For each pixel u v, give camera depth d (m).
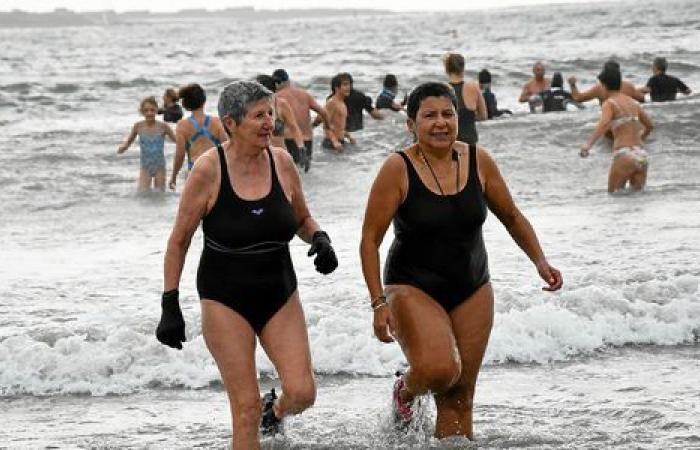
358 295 12.59
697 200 20.09
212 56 99.44
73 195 23.84
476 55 70.81
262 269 7.38
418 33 138.50
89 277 15.09
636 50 67.56
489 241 16.53
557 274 7.86
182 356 10.75
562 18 154.25
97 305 13.14
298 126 24.94
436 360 7.43
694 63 51.78
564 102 33.09
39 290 14.14
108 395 10.19
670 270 13.70
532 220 18.62
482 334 7.80
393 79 30.84
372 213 7.67
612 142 26.66
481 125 28.75
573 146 26.77
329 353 10.84
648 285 12.41
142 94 49.62
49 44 154.25
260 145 7.30
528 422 8.85
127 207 22.47
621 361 10.85
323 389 10.12
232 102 7.27
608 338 11.45
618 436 8.42
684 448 8.10
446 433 8.10
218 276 7.36
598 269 14.01
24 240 18.91
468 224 7.62
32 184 24.91
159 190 24.17
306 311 11.72
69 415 9.52
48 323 12.04
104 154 28.38
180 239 7.37
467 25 158.25
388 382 10.38
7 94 47.78
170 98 30.11
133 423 9.23
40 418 9.44
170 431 8.98
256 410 7.26
